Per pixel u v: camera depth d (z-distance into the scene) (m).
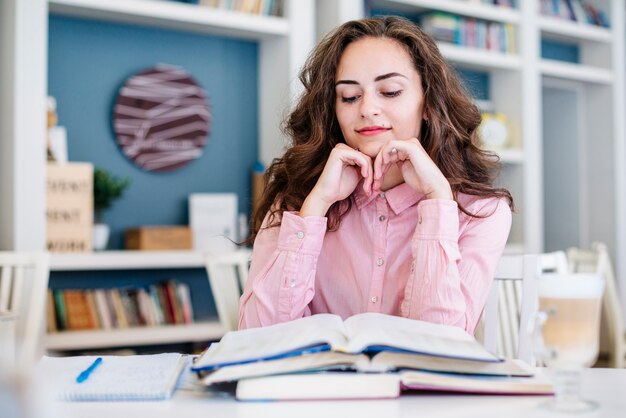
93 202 3.78
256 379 0.93
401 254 1.50
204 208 4.01
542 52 5.50
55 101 3.82
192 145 4.13
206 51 4.20
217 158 4.22
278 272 1.42
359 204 1.54
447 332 1.06
